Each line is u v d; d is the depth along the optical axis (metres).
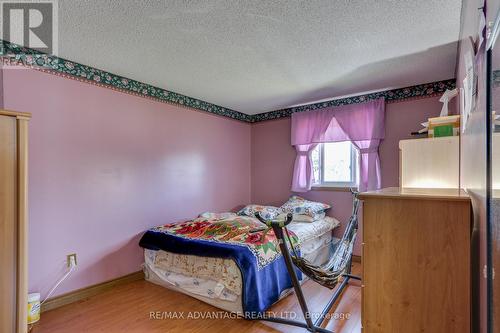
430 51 2.31
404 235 1.18
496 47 0.73
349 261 2.90
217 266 2.44
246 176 4.61
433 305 1.12
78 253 2.61
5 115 1.56
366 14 1.79
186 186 3.64
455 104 2.70
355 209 2.89
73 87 2.59
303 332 2.07
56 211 2.47
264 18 1.85
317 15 1.81
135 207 3.07
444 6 1.70
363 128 3.48
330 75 2.87
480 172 0.95
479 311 1.00
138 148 3.11
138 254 3.09
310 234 3.08
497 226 0.72
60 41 2.19
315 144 3.90
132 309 2.41
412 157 2.07
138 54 2.41
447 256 1.10
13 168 1.58
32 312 2.16
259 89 3.34
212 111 4.02
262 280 2.32
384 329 1.21
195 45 2.24
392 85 3.18
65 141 2.54
